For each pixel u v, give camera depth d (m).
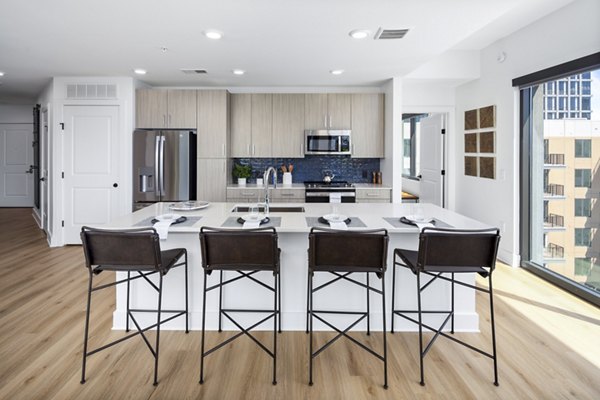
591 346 2.63
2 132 8.91
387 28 3.25
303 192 5.33
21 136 8.97
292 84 5.63
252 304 2.87
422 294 2.86
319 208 3.51
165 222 2.65
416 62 4.34
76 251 5.12
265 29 3.28
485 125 4.89
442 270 2.25
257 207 3.09
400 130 5.20
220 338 2.74
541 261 4.21
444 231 2.23
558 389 2.15
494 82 4.70
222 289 2.86
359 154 5.63
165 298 2.86
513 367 2.38
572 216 3.67
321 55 4.08
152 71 4.84
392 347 2.63
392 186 5.29
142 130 5.25
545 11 3.64
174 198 5.26
